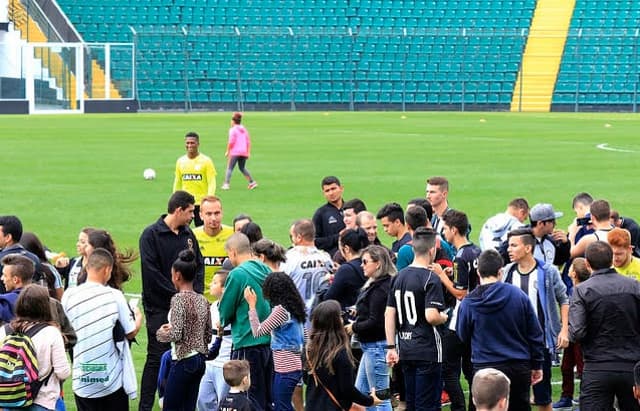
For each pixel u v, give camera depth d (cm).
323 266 1168
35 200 2425
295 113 6419
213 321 1098
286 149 3734
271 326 1014
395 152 3631
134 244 1908
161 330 1017
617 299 949
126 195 2519
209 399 1073
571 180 2830
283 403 1030
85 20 6912
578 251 1228
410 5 7475
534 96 7000
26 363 877
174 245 1134
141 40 6738
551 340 1055
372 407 1046
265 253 1076
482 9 7425
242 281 1030
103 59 6378
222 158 3409
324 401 938
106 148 3719
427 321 1012
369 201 2431
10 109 6050
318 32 7131
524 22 7350
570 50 7100
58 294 1103
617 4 7369
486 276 973
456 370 1091
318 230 1433
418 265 1024
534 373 972
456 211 1124
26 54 6059
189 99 6700
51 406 895
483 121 5569
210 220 1263
